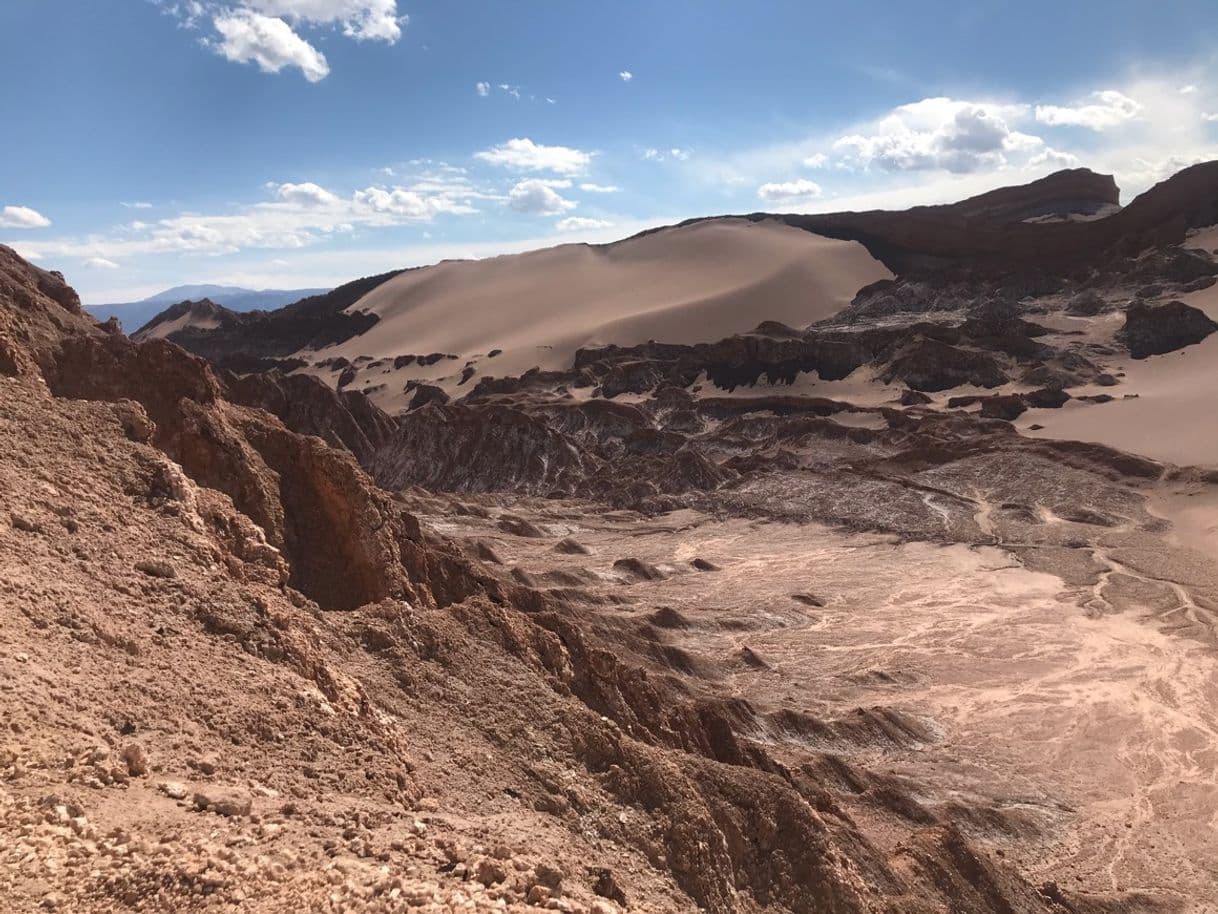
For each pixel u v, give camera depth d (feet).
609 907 41.60
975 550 330.95
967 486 396.98
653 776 67.05
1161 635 244.01
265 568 72.74
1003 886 104.99
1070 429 449.06
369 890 34.71
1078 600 276.00
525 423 482.69
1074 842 147.74
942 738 188.75
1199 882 134.92
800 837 69.82
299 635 61.26
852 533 362.33
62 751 38.11
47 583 51.26
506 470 468.34
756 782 72.38
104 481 67.82
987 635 250.37
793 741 177.27
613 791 65.00
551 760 65.72
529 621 93.86
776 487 418.31
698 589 291.99
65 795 35.19
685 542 359.46
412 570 114.93
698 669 210.79
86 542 58.08
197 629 55.16
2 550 52.60
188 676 49.19
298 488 109.29
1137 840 148.46
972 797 161.27
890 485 398.83
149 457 73.15
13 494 59.21
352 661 69.10
